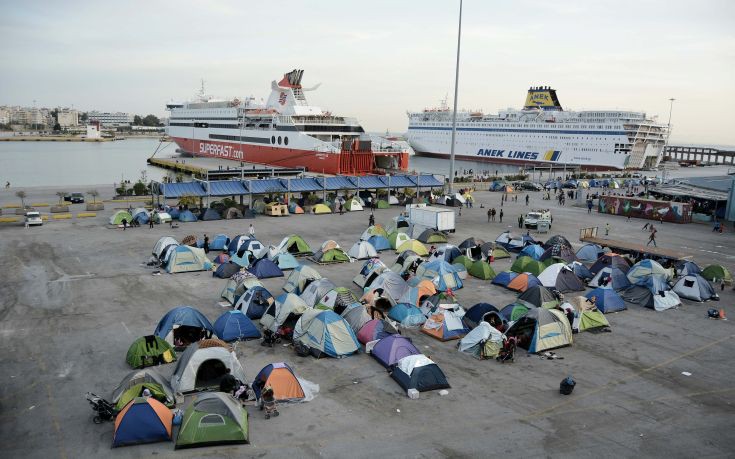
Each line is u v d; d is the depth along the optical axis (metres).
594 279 29.28
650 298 26.12
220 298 25.95
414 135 177.75
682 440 14.23
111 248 36.38
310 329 19.84
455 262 32.09
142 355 18.11
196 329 19.97
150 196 65.00
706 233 47.09
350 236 42.44
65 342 20.19
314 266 32.94
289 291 26.80
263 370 16.41
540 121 138.25
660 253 34.31
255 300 23.30
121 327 21.84
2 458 12.80
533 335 20.17
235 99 123.31
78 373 17.59
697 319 24.47
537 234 44.81
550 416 15.37
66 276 29.33
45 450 13.23
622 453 13.53
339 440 13.88
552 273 28.52
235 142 115.38
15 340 20.31
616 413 15.63
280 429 14.38
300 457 13.08
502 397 16.52
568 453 13.47
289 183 56.25
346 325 19.91
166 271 30.55
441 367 18.73
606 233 44.75
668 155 191.00
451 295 23.92
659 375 18.36
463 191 68.38
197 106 137.00
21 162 148.25
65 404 15.55
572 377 18.05
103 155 186.38
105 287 27.41
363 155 88.06
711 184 63.59
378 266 28.09
